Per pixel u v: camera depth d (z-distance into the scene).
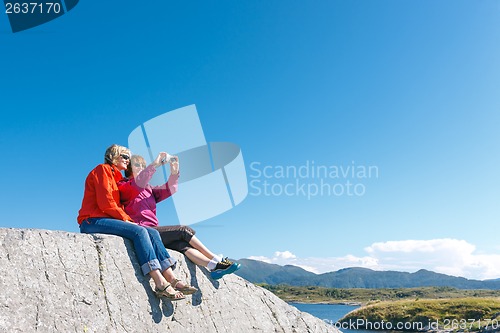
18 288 4.04
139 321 4.91
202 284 6.01
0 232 4.18
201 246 6.04
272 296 7.26
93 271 4.73
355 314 45.09
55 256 4.48
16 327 3.88
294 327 7.05
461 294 78.44
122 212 5.25
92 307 4.53
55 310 4.22
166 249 5.62
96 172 5.29
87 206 5.29
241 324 6.30
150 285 5.22
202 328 5.70
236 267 6.01
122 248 5.11
